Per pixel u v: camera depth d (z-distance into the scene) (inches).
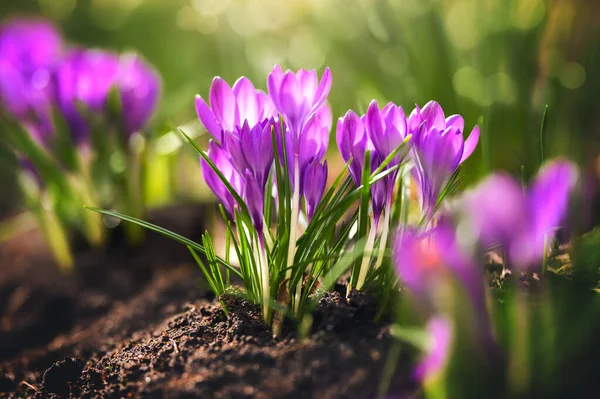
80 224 41.2
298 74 26.0
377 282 27.1
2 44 40.5
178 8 76.4
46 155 38.8
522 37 41.1
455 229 25.7
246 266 27.4
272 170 27.2
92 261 40.4
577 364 24.3
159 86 40.4
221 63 67.3
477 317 24.0
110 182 42.4
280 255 26.7
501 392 24.1
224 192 27.0
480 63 44.9
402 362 25.1
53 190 39.5
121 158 41.1
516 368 24.0
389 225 28.0
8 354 34.6
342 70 53.9
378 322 26.2
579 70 45.1
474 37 49.9
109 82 39.0
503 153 37.9
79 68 38.2
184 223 41.6
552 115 40.4
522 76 40.1
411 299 25.0
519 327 24.0
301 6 64.4
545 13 41.5
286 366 25.6
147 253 40.3
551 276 27.4
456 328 23.9
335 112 54.7
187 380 25.9
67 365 28.2
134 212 40.7
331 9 54.6
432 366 24.2
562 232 29.6
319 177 26.7
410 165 27.6
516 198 23.7
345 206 26.4
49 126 38.7
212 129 26.5
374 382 24.9
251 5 68.3
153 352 27.5
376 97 42.8
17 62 39.8
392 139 26.0
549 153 37.3
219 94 26.2
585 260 27.5
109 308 36.7
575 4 44.1
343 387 24.9
